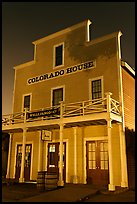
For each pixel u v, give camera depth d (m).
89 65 14.35
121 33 13.87
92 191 9.87
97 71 13.93
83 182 12.95
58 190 10.16
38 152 15.64
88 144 13.46
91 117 11.70
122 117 12.34
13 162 16.92
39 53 17.48
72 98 14.60
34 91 16.95
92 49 14.49
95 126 13.43
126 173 11.59
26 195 9.62
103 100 12.11
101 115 11.37
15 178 16.30
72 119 12.39
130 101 13.85
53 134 15.25
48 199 8.61
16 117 16.44
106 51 13.87
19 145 17.05
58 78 15.73
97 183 12.50
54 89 15.74
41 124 13.61
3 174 19.22
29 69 17.80
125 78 13.73
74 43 15.48
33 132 16.39
